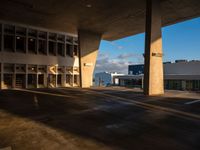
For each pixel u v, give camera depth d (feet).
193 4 71.51
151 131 24.48
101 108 40.45
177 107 41.29
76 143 20.26
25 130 24.79
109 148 18.90
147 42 64.44
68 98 57.16
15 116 32.91
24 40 106.01
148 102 48.29
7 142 20.57
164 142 20.57
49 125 27.20
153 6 63.87
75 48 128.67
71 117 32.19
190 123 28.35
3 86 98.78
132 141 20.85
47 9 80.38
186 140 21.15
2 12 85.30
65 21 96.58
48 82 114.62
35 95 65.92
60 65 119.65
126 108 40.37
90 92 76.64
